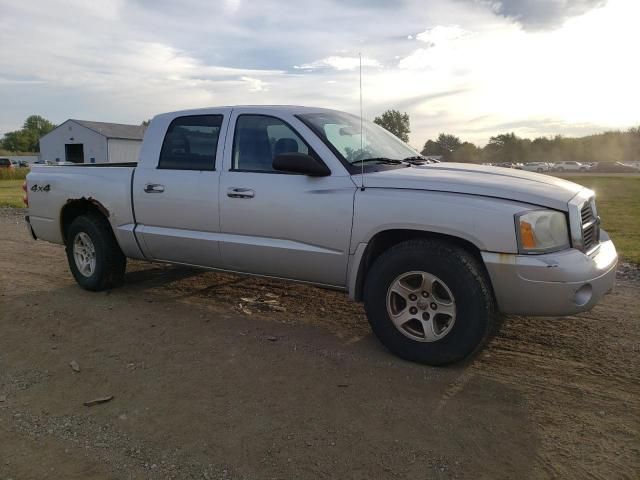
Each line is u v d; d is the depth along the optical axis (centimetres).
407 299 384
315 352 411
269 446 289
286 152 441
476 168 440
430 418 316
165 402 337
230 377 369
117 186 537
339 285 427
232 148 469
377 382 361
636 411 325
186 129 502
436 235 379
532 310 354
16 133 13462
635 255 748
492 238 351
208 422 313
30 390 360
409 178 389
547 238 350
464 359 386
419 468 270
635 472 267
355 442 292
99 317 494
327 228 411
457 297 361
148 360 398
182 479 265
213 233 477
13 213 1398
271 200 435
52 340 440
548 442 293
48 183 599
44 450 291
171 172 500
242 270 477
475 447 288
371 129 505
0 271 683
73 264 591
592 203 405
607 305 524
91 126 6103
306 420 313
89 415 326
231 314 503
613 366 387
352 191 400
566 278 342
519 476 265
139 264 713
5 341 441
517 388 354
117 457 283
